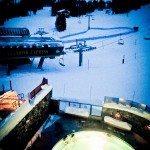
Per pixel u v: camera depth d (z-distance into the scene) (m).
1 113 10.95
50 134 10.76
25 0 77.56
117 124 11.13
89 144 10.40
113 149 10.13
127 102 11.59
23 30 30.70
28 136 9.98
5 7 70.31
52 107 12.45
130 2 88.38
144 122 10.50
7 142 8.05
